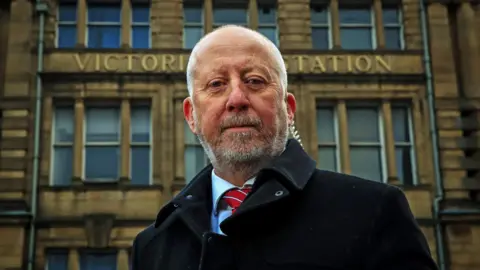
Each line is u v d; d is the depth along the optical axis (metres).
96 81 16.91
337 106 17.25
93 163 16.67
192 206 2.85
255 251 2.50
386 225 2.52
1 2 17.55
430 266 2.44
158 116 16.83
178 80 17.09
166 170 16.48
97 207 16.08
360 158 17.22
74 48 17.11
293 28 17.78
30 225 15.78
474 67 17.80
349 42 18.22
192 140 17.00
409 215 2.56
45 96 16.80
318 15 18.30
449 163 16.97
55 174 16.56
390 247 2.47
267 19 18.14
